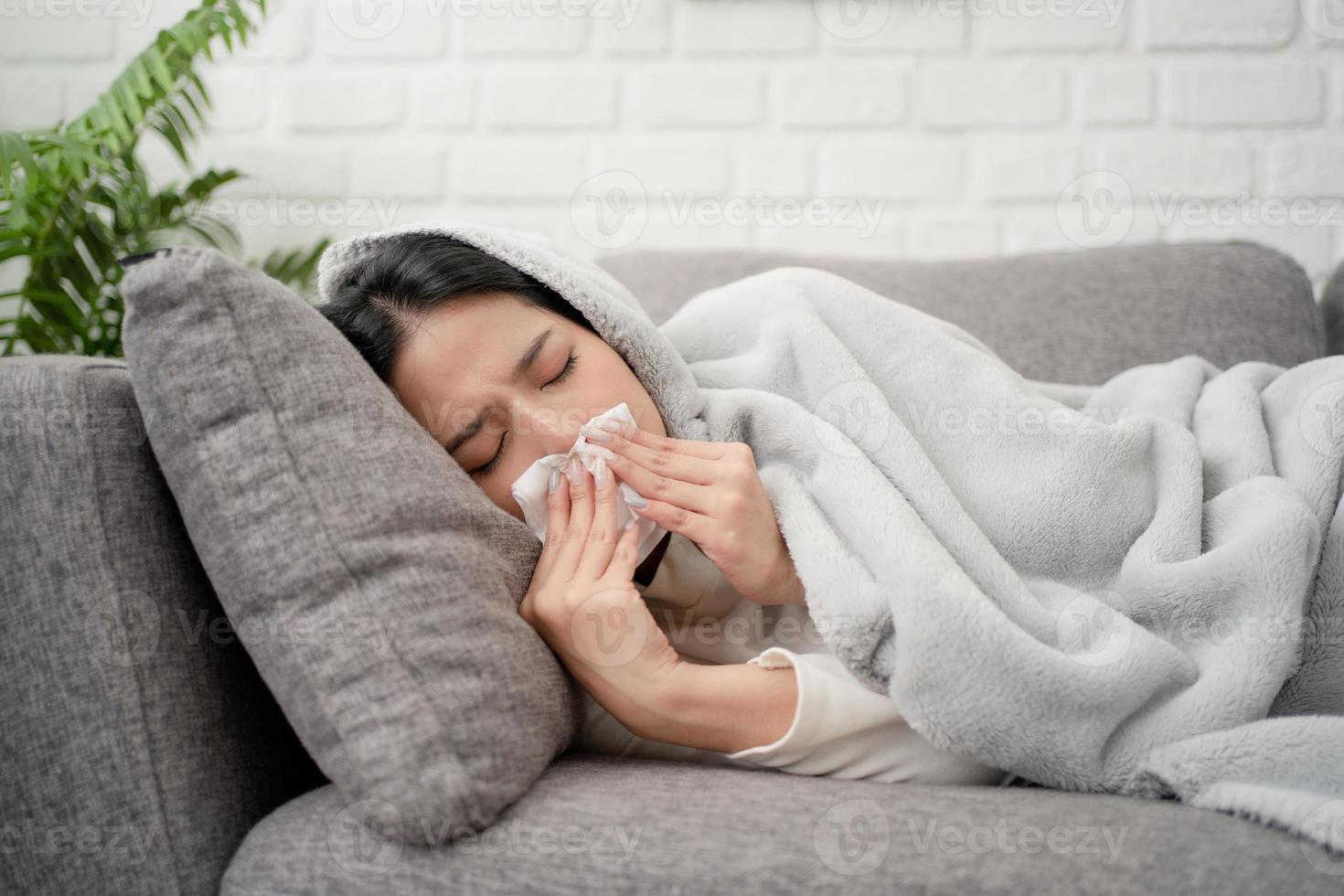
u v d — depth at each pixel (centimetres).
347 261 95
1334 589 81
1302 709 82
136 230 149
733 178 179
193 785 72
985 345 117
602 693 77
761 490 84
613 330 91
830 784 68
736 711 76
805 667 76
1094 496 87
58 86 180
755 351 102
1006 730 72
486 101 180
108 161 139
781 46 176
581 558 79
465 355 85
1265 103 169
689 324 108
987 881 55
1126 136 172
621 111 179
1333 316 132
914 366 97
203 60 179
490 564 73
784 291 103
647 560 89
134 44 180
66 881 69
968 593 73
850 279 133
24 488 71
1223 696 72
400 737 63
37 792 69
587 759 76
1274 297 124
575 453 83
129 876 69
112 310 148
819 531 81
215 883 70
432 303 85
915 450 87
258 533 68
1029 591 83
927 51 174
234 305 70
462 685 65
